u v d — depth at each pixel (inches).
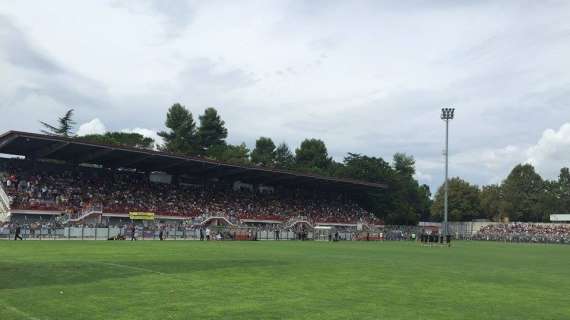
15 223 2219.5
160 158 2918.3
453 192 5639.8
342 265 1091.9
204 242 2155.5
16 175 2719.0
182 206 3152.1
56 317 469.7
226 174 3491.6
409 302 609.0
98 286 659.4
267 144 6077.8
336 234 2933.1
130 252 1278.3
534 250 2349.9
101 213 2630.4
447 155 2970.0
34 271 783.7
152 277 765.3
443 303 610.9
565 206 5979.3
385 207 4820.4
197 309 522.0
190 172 3435.0
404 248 2124.8
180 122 5059.1
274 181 3853.3
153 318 473.1
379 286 747.4
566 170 6289.4
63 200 2669.8
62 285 660.7
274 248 1744.6
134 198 3002.0
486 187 6279.5
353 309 549.3
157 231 2501.2
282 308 541.6
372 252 1695.4
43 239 2018.9
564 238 3816.4
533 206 5905.5
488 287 786.8
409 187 5797.2
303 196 4097.0
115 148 2637.8
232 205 3425.2
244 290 660.1
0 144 2539.4
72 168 3036.4
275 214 3548.2
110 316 478.3
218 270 893.2
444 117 2984.7
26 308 506.6
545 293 738.8
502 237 4119.1
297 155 5895.7
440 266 1171.9
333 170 5280.5
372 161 5103.3
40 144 2608.3
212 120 5201.8
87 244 1657.2
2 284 660.7
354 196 4709.6
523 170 6156.5
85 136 4530.0
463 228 4603.8
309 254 1444.4
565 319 536.1
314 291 671.8
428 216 6028.5
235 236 2674.7
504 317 535.5
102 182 3021.7
